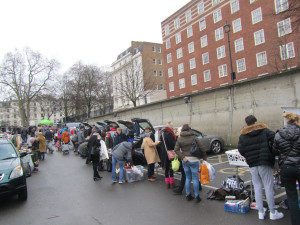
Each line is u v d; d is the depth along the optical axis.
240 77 32.78
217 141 11.54
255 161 4.04
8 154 6.95
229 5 33.97
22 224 4.68
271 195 4.04
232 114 11.99
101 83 49.94
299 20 13.07
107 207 5.33
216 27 36.19
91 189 6.93
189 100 14.70
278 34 27.56
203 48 38.62
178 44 43.84
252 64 31.11
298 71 9.32
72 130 20.62
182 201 5.34
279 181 5.03
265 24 29.27
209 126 13.26
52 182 8.16
